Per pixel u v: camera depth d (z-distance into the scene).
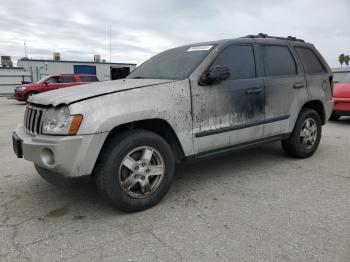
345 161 5.43
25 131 3.82
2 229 3.28
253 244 2.92
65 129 3.20
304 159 5.55
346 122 9.61
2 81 32.69
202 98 3.98
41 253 2.85
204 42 4.68
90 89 3.64
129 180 3.50
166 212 3.61
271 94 4.73
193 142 3.95
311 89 5.40
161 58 4.88
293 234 3.07
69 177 3.24
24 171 5.12
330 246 2.86
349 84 9.25
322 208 3.62
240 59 4.51
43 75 35.47
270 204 3.76
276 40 5.13
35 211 3.69
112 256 2.79
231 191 4.18
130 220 3.44
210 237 3.06
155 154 3.68
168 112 3.70
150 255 2.79
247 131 4.48
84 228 3.28
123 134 3.50
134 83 3.85
